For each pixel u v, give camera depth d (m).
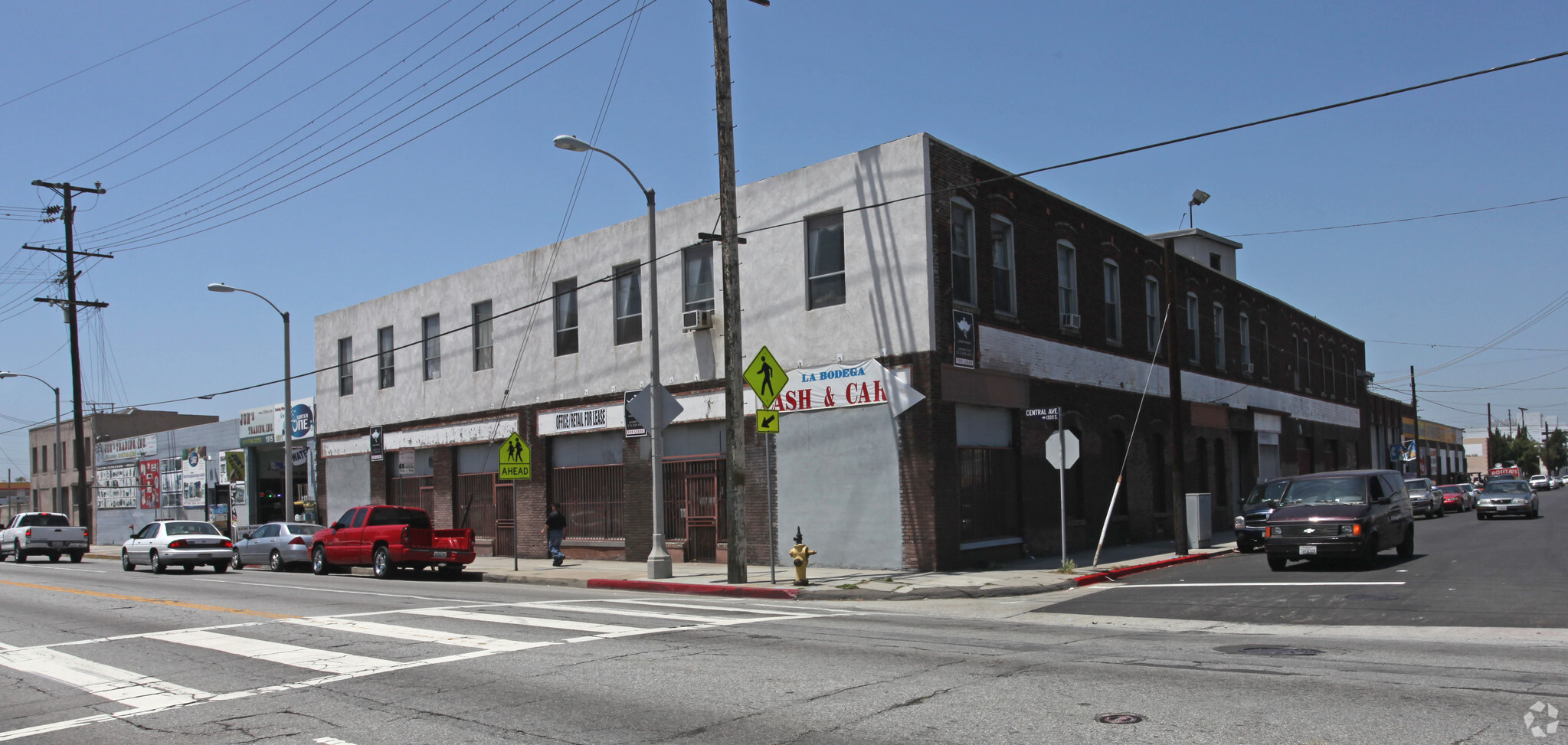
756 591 17.64
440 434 31.86
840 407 20.95
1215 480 32.56
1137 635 11.58
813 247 21.84
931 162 20.23
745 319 22.86
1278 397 38.81
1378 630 11.56
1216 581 17.30
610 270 26.56
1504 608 12.73
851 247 21.02
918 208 20.02
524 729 7.21
